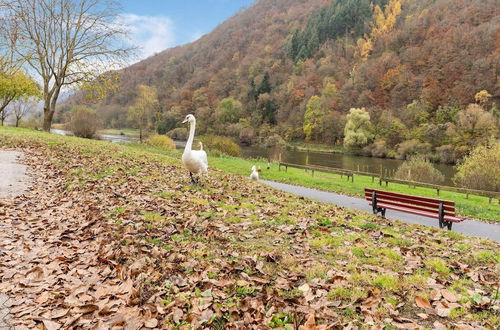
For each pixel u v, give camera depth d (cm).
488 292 383
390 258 479
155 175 1079
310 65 10094
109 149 1728
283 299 357
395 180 1884
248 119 8775
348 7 11775
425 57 7869
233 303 348
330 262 457
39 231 564
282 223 638
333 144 7256
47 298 362
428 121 6347
